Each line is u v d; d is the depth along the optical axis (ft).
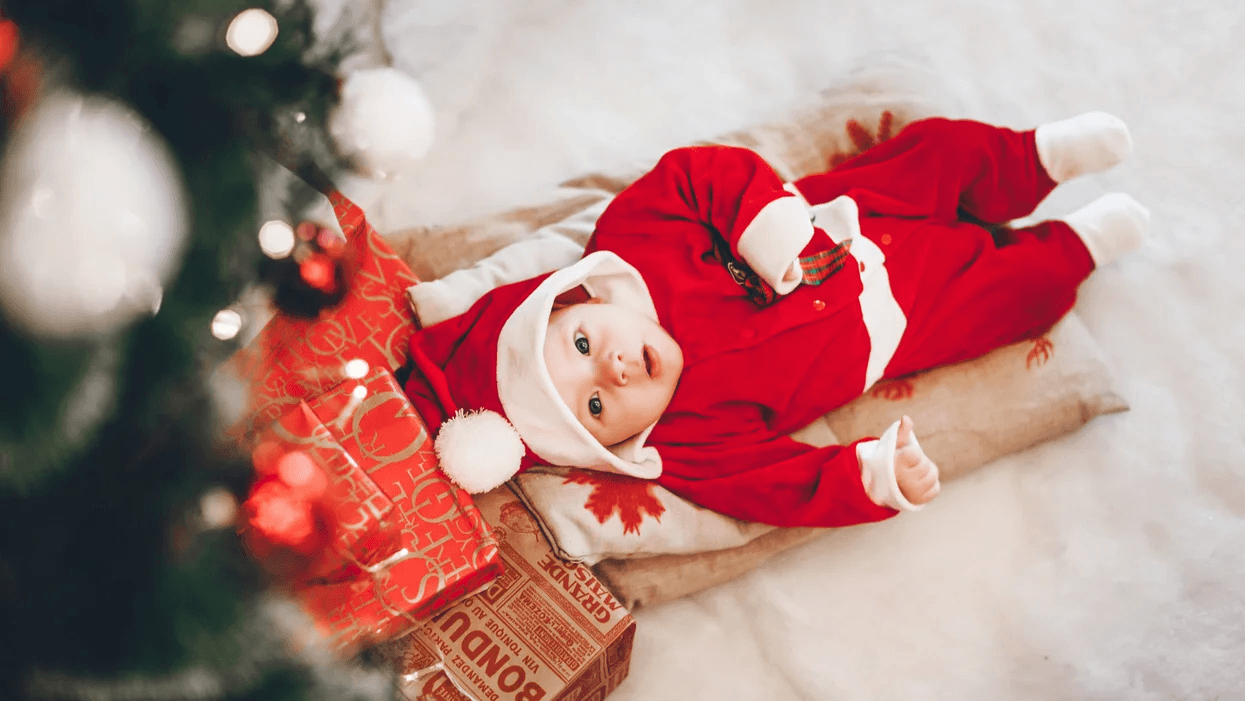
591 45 5.07
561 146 4.76
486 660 2.95
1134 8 5.13
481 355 3.35
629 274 3.55
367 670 2.34
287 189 2.39
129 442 1.67
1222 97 4.82
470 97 4.80
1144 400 4.01
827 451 3.46
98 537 1.62
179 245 1.62
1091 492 3.83
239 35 1.77
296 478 2.39
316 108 2.31
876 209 3.84
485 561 2.88
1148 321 4.19
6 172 1.39
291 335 2.99
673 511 3.43
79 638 1.57
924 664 3.52
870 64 4.49
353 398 3.03
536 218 4.22
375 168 2.52
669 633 3.58
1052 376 3.85
